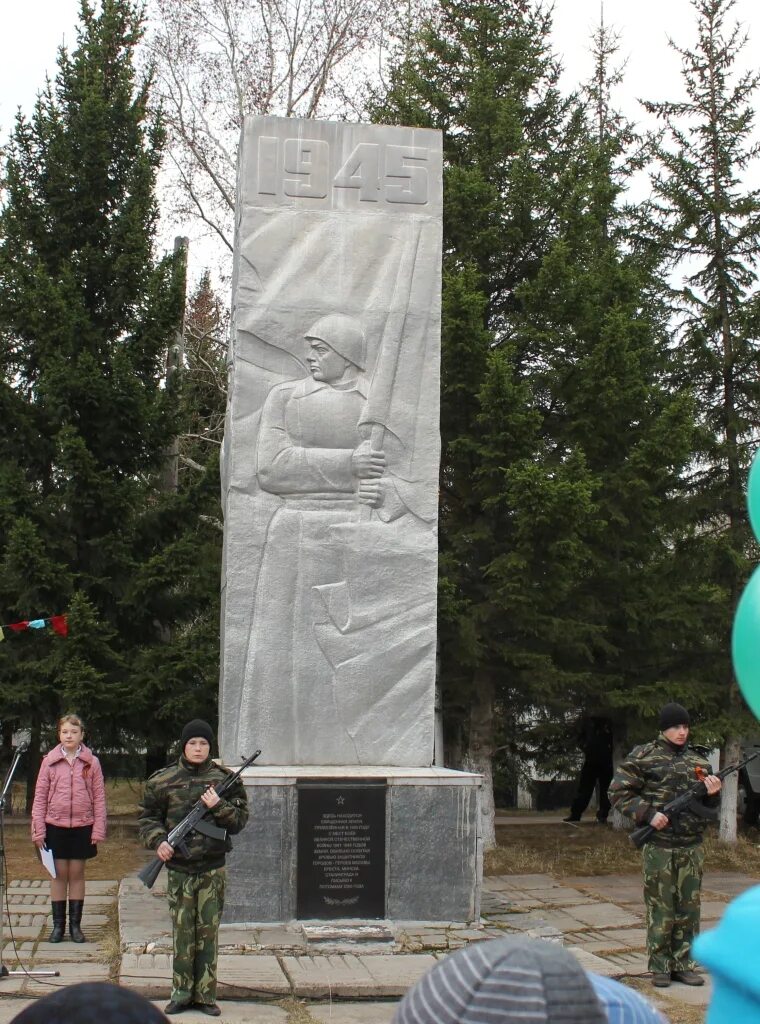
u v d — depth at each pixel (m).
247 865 8.96
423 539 10.18
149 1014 1.73
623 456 15.03
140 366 16.34
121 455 16.03
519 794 24.12
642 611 14.54
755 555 15.62
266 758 9.72
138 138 17.36
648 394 14.37
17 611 15.00
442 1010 1.59
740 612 2.48
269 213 10.27
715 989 1.79
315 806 9.11
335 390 10.18
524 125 16.28
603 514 14.62
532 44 16.50
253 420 10.06
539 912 10.44
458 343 13.70
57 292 15.22
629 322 14.44
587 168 15.49
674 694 14.09
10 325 16.03
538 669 13.79
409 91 16.11
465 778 9.33
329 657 9.90
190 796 7.10
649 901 8.11
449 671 14.71
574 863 13.28
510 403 13.33
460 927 9.09
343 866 9.09
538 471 12.69
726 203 15.44
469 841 9.30
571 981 1.62
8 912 9.22
